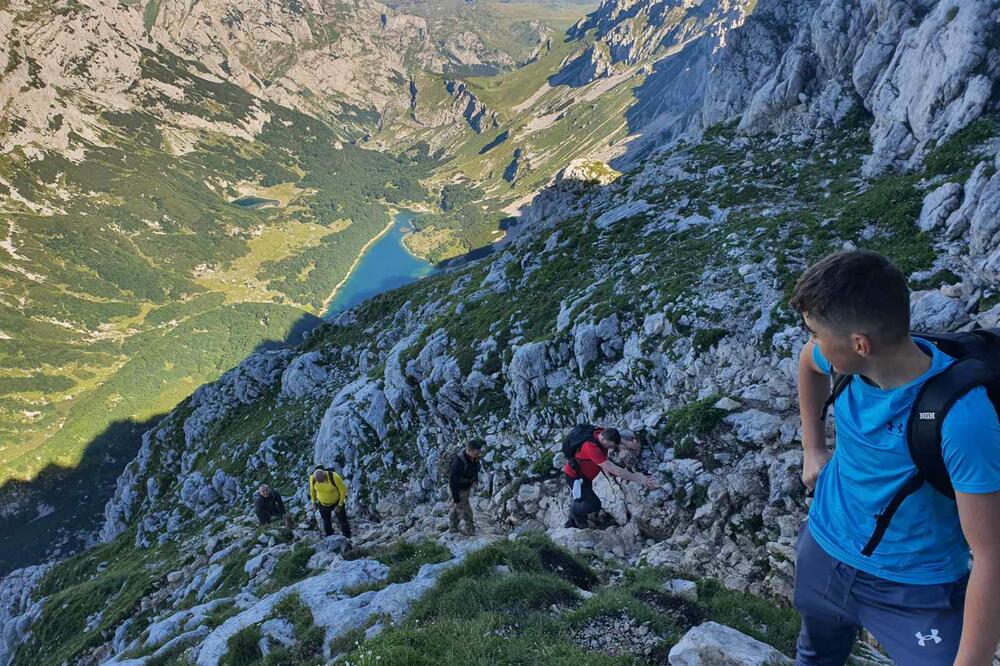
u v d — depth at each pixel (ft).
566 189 213.05
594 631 25.71
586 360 88.53
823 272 8.57
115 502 291.79
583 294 106.93
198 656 41.96
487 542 44.57
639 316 86.84
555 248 144.05
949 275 59.47
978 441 7.21
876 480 8.99
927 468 8.04
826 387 11.43
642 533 47.88
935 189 76.18
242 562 83.05
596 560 40.16
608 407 77.71
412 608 33.73
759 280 77.87
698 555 42.52
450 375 111.45
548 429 85.46
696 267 91.35
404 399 121.08
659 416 56.08
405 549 47.09
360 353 241.55
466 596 30.89
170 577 102.78
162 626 59.11
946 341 8.37
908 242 70.95
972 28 94.53
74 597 147.33
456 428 105.09
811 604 11.03
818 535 10.71
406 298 267.80
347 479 120.57
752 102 171.83
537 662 23.57
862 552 9.59
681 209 133.69
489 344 111.96
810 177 123.75
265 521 94.53
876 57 138.00
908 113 107.04
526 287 132.57
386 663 24.41
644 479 41.37
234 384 279.90
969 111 91.20
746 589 38.81
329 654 34.19
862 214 82.07
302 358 249.75
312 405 216.74
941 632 8.80
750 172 137.28
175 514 198.39
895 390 8.26
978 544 7.55
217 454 225.97
